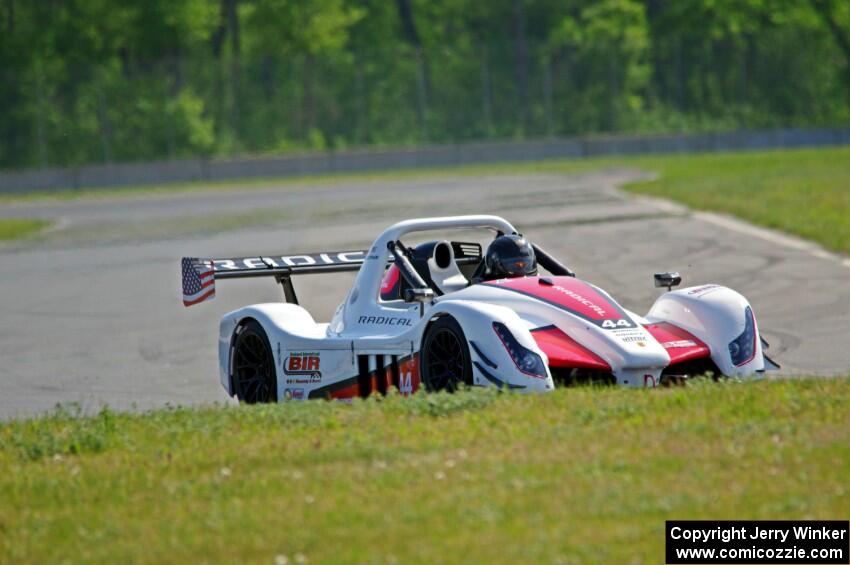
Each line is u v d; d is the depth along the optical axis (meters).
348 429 26.05
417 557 17.83
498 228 38.41
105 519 20.86
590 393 27.94
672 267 65.94
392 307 35.94
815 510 19.20
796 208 89.19
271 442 25.48
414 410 27.08
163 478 23.30
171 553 18.84
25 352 52.56
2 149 186.75
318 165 189.75
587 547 17.89
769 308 51.97
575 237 82.56
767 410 25.45
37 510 21.95
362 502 20.56
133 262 84.19
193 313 61.34
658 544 18.00
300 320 37.25
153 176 179.12
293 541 18.89
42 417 35.31
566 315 31.84
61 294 70.69
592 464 21.75
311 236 92.75
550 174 159.50
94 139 191.75
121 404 40.69
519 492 20.50
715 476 20.88
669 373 32.41
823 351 41.97
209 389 43.12
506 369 28.89
